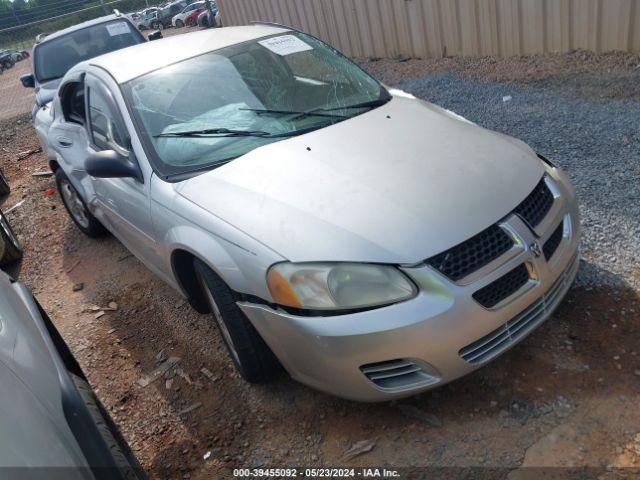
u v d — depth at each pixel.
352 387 2.53
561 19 6.98
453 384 2.84
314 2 10.39
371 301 2.41
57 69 7.69
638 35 6.36
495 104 6.29
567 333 2.98
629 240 3.56
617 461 2.31
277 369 3.04
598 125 5.22
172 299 4.25
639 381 2.63
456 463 2.46
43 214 6.63
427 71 8.17
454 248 2.47
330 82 3.80
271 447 2.77
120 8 45.12
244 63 3.78
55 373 2.17
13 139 11.12
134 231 3.75
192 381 3.34
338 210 2.63
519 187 2.75
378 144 3.08
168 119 3.47
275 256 2.56
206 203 2.95
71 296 4.71
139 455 2.91
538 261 2.61
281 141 3.25
